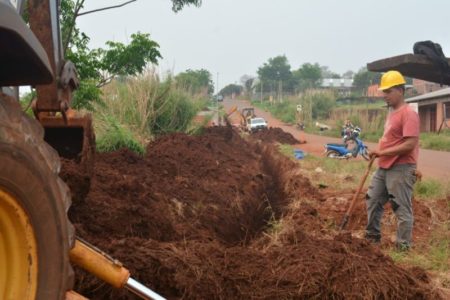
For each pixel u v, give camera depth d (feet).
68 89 16.63
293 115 216.54
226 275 15.80
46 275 8.73
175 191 28.73
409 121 21.89
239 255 16.85
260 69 397.60
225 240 27.53
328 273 15.76
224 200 31.89
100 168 25.91
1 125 7.73
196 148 46.44
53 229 8.79
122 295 14.11
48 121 17.57
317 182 42.75
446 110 135.13
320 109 193.26
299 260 16.46
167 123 52.75
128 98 48.60
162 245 16.79
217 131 69.00
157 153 37.83
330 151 76.69
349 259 16.38
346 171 50.37
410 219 22.30
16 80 9.77
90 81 35.73
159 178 30.12
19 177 8.04
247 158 59.57
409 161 22.24
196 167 37.27
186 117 55.01
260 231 29.68
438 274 18.85
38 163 8.43
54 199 8.80
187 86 59.31
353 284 15.49
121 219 19.77
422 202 32.55
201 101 61.67
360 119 139.54
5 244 8.39
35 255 8.53
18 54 8.82
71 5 36.17
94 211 19.19
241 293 15.55
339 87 383.45
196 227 25.89
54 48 15.25
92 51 36.86
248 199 35.06
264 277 15.87
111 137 35.76
